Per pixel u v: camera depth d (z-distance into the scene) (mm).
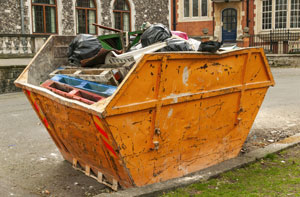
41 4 22578
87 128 3756
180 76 3820
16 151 5879
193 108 4090
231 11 30141
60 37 5352
